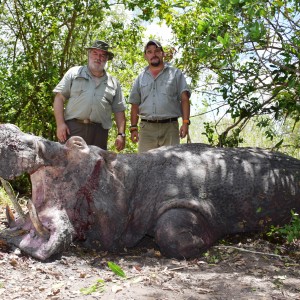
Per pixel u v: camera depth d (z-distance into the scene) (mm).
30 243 4723
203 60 7180
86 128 6602
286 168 5699
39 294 3803
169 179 5324
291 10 5934
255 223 5480
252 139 8688
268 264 4773
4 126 4930
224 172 5465
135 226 5258
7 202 7539
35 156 4910
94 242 5168
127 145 11062
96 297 3754
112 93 6727
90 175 5082
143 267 4613
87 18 9977
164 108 6953
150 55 6961
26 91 9656
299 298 3836
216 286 4070
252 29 5074
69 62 10375
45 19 9922
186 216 5055
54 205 4965
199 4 7496
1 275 4148
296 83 5863
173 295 3828
